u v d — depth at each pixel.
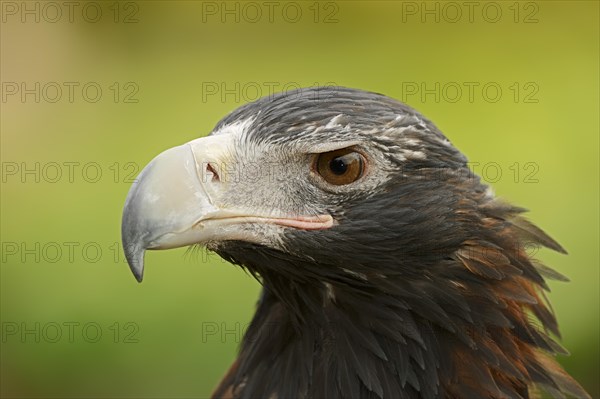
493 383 5.45
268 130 5.38
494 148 13.94
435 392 5.48
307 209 5.38
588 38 17.52
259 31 19.52
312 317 5.72
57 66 18.97
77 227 13.34
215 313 11.48
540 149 13.88
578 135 14.15
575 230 12.34
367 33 18.89
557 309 11.11
